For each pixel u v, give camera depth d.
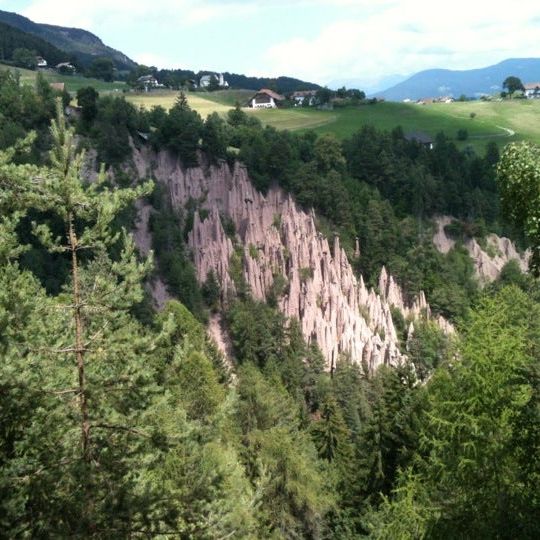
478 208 126.81
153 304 91.25
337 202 114.06
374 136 135.12
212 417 18.20
